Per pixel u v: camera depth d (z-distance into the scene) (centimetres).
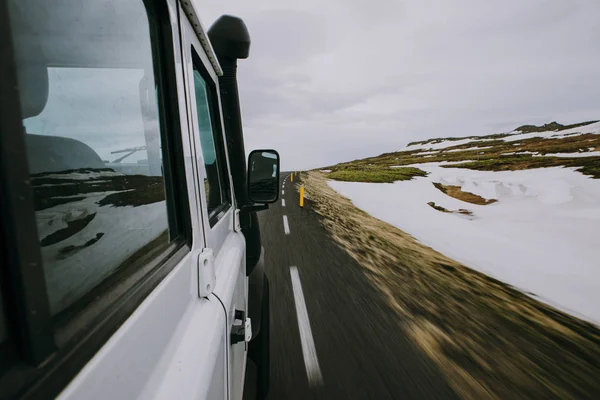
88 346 50
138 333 63
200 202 114
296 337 362
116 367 55
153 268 79
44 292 42
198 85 151
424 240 941
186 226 101
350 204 1766
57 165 56
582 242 1212
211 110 181
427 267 660
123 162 76
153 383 65
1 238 37
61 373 43
